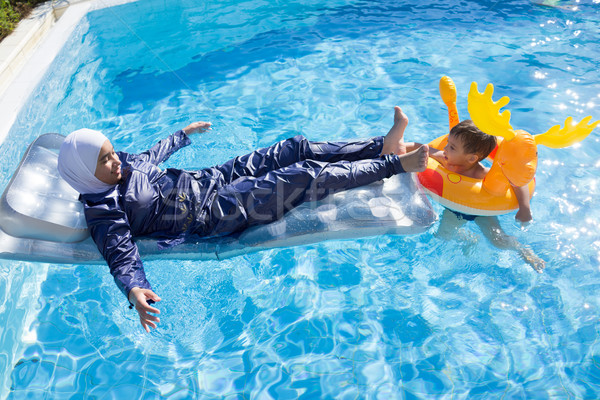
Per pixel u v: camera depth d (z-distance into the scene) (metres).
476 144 3.24
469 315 2.96
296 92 5.16
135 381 2.76
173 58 6.00
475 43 5.89
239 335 2.97
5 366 2.86
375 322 2.98
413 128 4.51
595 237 3.34
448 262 3.29
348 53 5.86
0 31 5.97
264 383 2.70
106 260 3.01
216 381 2.73
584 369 2.63
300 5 7.36
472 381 2.62
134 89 5.41
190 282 3.27
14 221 3.10
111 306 3.20
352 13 6.98
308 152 3.47
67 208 3.29
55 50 5.45
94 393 2.71
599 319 2.87
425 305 3.05
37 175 3.36
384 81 5.27
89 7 6.78
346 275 3.29
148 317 2.76
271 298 3.18
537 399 2.50
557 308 2.95
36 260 3.21
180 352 2.91
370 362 2.77
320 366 2.77
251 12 7.20
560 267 3.17
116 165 3.18
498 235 3.31
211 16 7.09
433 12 6.82
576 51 5.54
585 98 4.72
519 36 5.96
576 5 6.69
